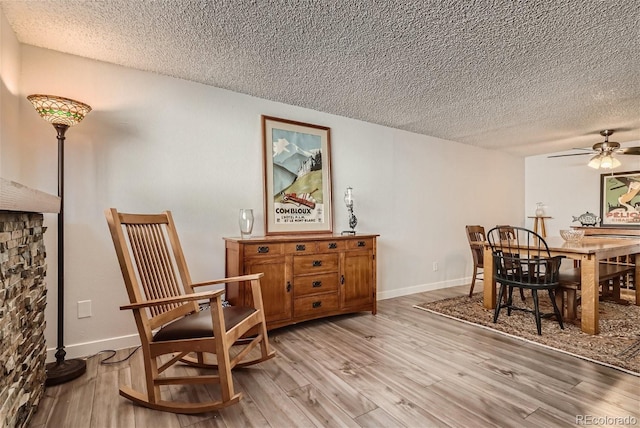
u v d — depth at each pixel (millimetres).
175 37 2135
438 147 4680
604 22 1899
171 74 2705
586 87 2877
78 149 2383
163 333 1736
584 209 5320
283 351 2438
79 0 1754
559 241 3668
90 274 2412
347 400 1779
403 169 4297
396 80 2773
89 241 2412
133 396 1757
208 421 1612
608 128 4172
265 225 3168
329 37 2117
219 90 2979
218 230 2951
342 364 2215
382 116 3754
